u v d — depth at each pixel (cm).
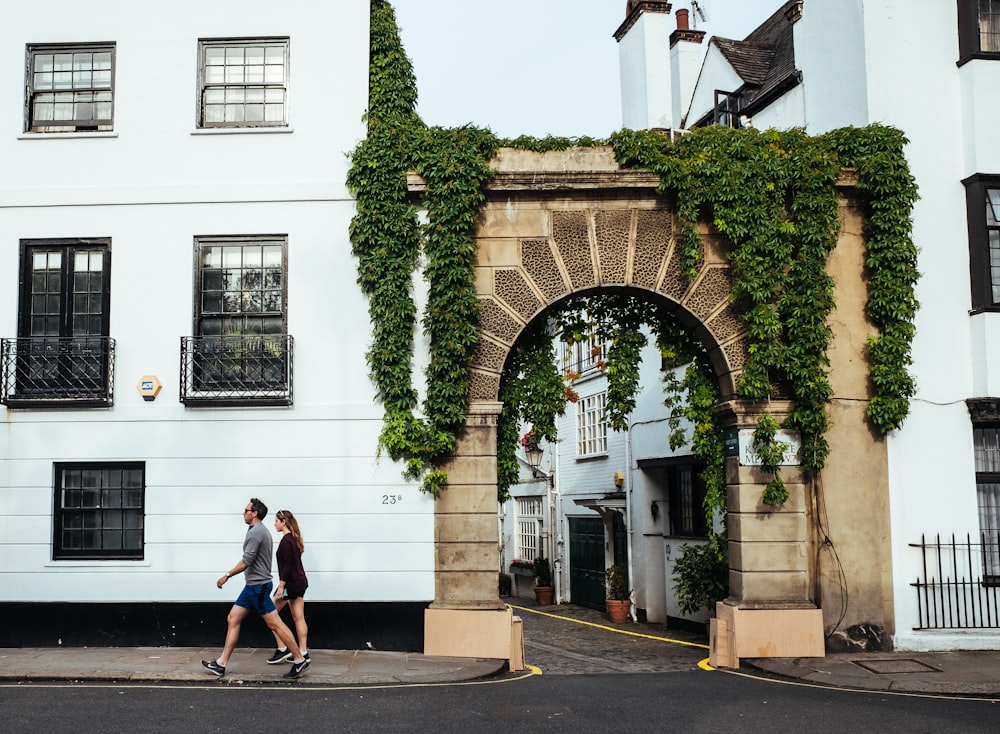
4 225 1388
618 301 1509
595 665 1473
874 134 1386
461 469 1344
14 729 824
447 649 1299
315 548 1333
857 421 1385
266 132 1395
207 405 1354
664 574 2147
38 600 1324
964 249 1426
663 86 2211
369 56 1422
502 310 1374
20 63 1416
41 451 1349
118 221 1388
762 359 1359
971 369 1407
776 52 2148
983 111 1434
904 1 1465
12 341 1363
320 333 1367
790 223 1370
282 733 827
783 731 874
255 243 1391
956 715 958
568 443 2744
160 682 1077
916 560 1373
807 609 1338
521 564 3031
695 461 1927
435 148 1359
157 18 1420
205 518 1338
